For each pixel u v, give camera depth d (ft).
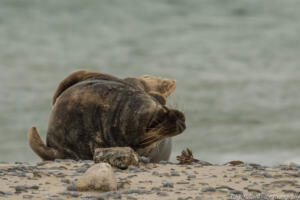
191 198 63.93
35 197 63.67
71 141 102.37
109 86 102.01
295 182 74.33
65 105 103.19
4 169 82.58
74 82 108.78
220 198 64.28
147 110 96.12
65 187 70.13
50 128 105.50
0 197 63.46
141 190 67.82
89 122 100.53
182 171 83.66
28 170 82.64
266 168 89.04
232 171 84.17
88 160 96.43
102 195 64.18
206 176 79.61
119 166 84.33
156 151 105.50
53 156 103.71
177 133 95.40
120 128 97.91
